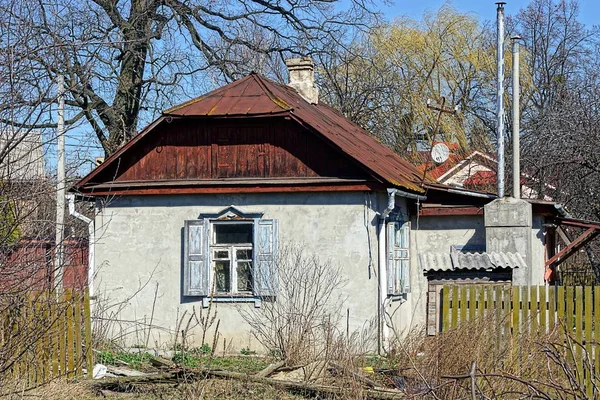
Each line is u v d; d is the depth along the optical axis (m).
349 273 16.17
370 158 17.12
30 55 9.02
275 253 16.39
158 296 17.00
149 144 17.31
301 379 12.09
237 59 30.56
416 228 18.58
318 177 16.44
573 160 22.27
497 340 10.55
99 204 17.41
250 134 16.89
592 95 24.50
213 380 11.63
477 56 32.66
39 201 9.37
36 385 11.12
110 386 11.81
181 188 16.91
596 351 10.54
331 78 32.81
